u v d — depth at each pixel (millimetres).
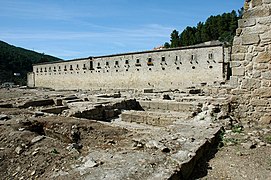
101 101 15773
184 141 5672
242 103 8094
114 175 4070
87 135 7160
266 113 7668
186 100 13758
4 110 11203
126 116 12086
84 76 49844
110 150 5570
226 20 79000
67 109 12891
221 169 4805
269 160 5078
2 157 5629
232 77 8250
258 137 6535
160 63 37469
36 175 4699
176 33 88938
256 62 7750
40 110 12211
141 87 40188
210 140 5922
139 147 5562
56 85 57062
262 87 7699
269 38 7477
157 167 4320
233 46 8141
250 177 4414
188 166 4504
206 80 32469
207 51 32219
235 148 5883
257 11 7633
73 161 4988
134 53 40812
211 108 9477
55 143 6137
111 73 44625
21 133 6910
